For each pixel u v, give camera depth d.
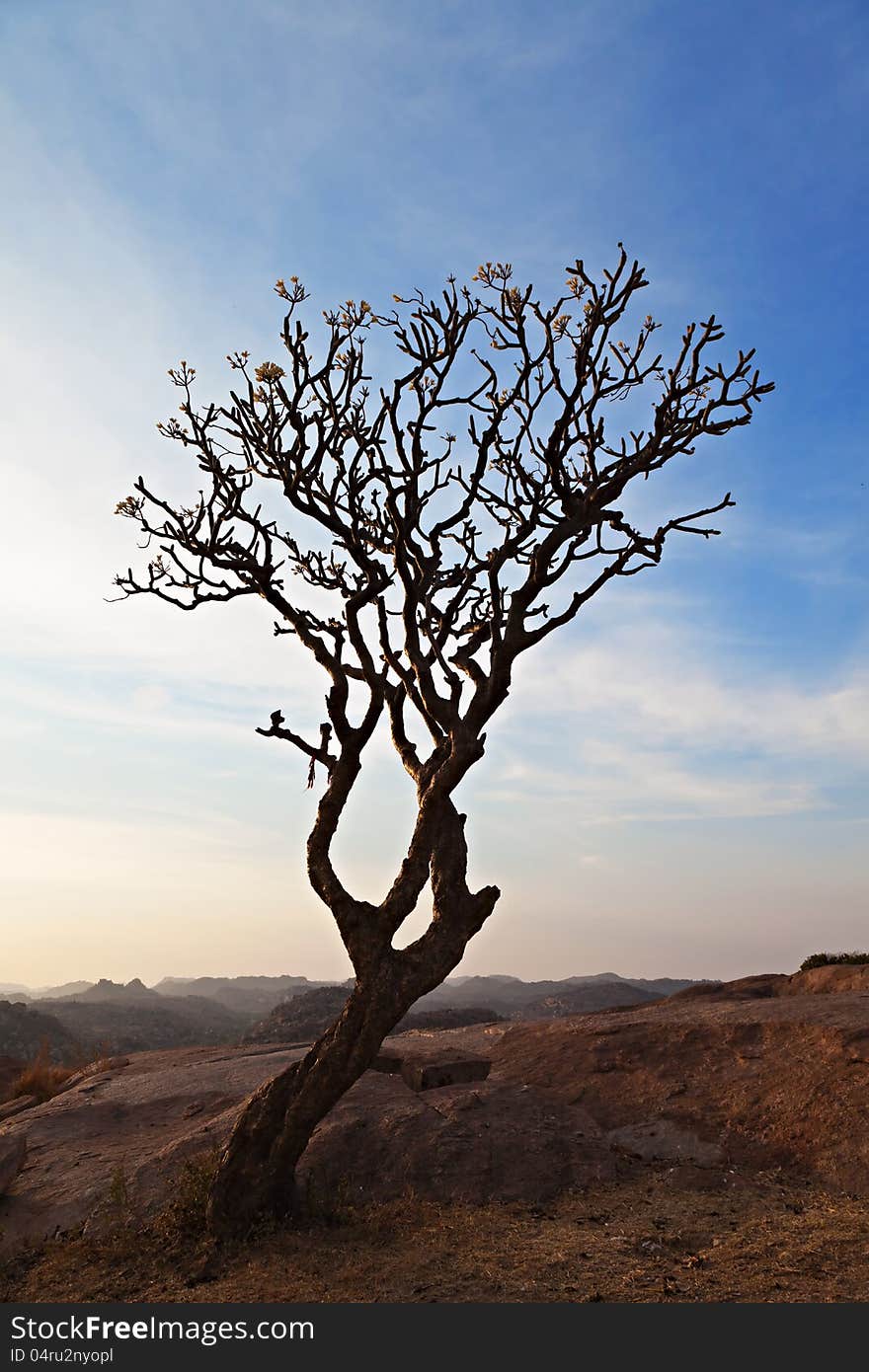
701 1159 11.69
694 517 11.38
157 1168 10.85
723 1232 8.90
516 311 11.02
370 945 9.45
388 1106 12.49
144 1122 13.98
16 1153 11.59
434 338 10.75
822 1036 14.03
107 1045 23.53
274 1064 16.69
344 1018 9.36
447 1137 11.41
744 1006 17.23
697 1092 13.52
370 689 10.41
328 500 11.05
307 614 11.09
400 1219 9.52
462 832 10.27
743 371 11.04
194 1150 11.19
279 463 10.94
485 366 11.23
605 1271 7.72
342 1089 9.27
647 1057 15.04
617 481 10.84
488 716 10.21
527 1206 10.06
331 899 9.59
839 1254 7.94
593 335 10.90
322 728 10.52
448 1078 13.98
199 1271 8.20
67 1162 11.88
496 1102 12.76
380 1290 7.44
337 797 9.91
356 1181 10.64
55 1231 9.81
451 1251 8.40
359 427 11.21
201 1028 124.81
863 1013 14.96
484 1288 7.38
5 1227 10.08
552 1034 17.52
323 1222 9.30
